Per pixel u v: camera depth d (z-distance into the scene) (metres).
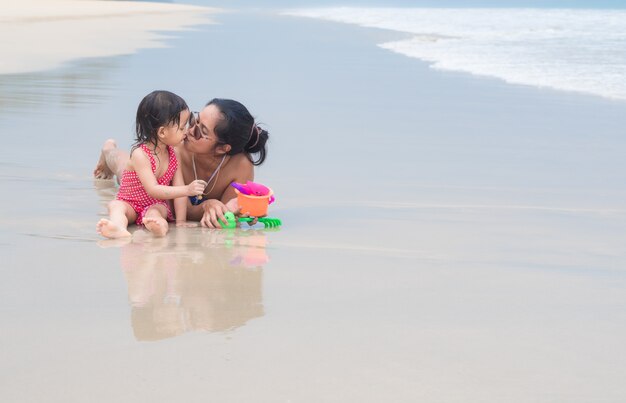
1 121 6.88
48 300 2.61
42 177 4.88
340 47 16.59
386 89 10.16
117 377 2.02
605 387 2.05
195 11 35.06
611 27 24.59
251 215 3.88
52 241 3.43
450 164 5.78
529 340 2.37
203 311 2.54
